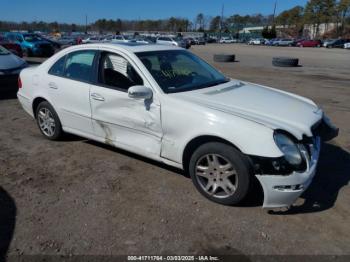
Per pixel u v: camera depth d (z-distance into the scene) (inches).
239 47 1919.3
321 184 160.9
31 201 142.2
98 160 182.4
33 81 206.5
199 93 155.1
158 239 119.4
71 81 185.0
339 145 213.2
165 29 4800.7
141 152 162.4
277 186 126.0
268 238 121.0
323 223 130.3
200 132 137.6
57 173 167.5
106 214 133.6
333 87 438.6
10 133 225.9
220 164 138.0
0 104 309.1
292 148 126.9
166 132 149.9
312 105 166.6
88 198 145.1
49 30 3986.2
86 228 124.8
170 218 131.6
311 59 964.6
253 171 129.7
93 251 113.0
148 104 153.4
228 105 144.8
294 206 141.3
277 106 150.5
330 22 3157.0
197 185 146.3
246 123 129.7
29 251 112.5
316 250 115.4
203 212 135.7
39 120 211.8
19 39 855.1
